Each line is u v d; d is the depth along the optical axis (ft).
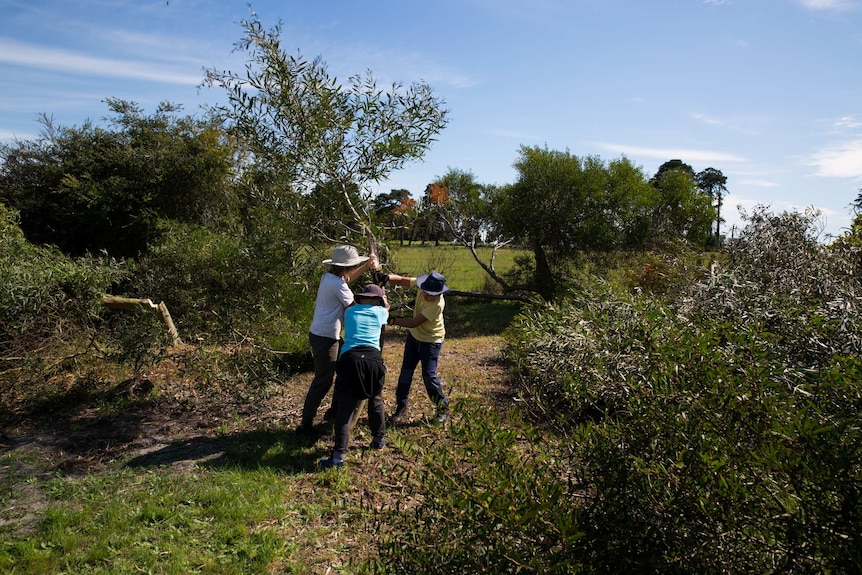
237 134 21.80
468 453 8.30
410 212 24.91
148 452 17.84
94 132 42.88
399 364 29.43
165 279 26.58
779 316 12.18
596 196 51.55
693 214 55.98
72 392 22.24
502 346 31.71
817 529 6.45
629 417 8.85
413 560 7.72
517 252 62.28
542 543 7.25
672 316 10.22
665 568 7.29
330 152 21.21
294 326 26.07
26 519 13.73
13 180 41.57
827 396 7.90
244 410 21.59
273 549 12.37
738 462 7.34
